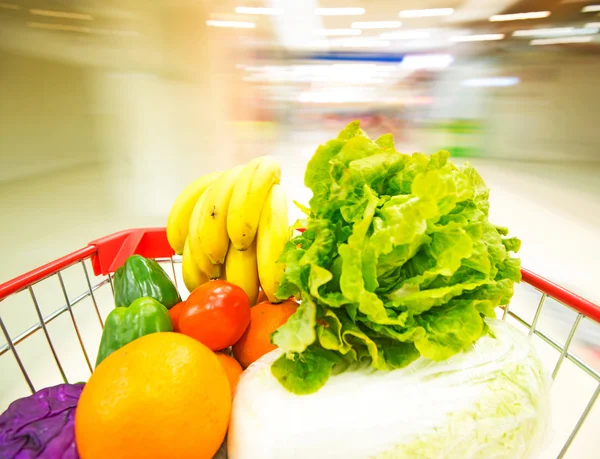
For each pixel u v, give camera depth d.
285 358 0.61
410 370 0.57
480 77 2.90
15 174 2.98
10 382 1.15
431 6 2.68
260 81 3.00
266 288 0.77
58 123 3.05
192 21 2.75
